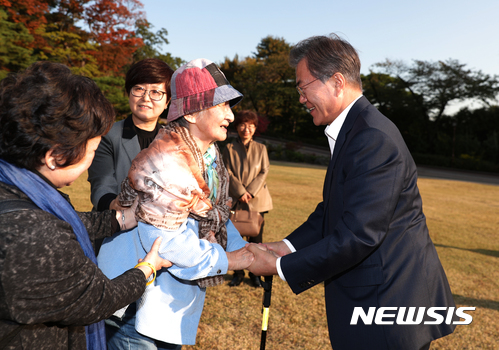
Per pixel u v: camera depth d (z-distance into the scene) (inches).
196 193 54.0
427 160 1637.6
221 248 58.1
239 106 2183.8
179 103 54.9
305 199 398.0
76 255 37.4
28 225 34.5
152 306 56.4
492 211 445.4
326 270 59.4
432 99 1838.1
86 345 45.1
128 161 76.7
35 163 39.2
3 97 36.2
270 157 1331.2
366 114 62.4
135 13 1253.1
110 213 57.2
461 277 187.0
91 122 39.1
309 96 67.4
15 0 968.9
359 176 58.3
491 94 1732.3
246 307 134.7
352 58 65.2
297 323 125.1
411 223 61.7
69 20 1213.1
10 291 32.9
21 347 36.7
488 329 130.4
